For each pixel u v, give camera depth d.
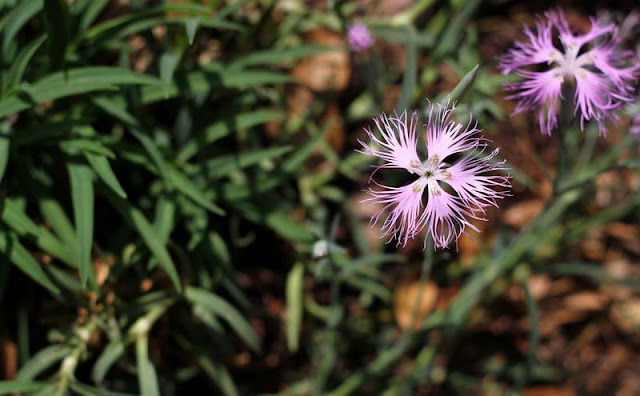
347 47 0.49
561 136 0.40
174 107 0.46
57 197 0.43
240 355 0.47
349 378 0.48
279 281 0.48
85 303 0.41
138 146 0.41
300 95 0.50
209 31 0.47
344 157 0.50
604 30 0.39
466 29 0.51
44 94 0.38
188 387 0.46
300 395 0.48
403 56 0.52
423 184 0.36
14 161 0.40
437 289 0.49
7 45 0.39
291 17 0.49
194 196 0.40
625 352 0.51
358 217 0.48
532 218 0.51
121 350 0.41
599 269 0.47
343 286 0.49
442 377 0.49
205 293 0.43
